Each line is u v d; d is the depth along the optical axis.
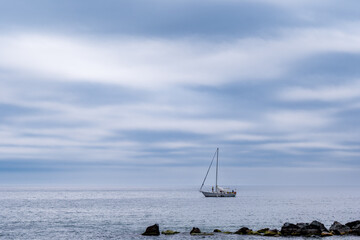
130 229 80.38
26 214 114.62
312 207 147.75
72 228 81.88
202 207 146.62
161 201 190.38
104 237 68.88
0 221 95.00
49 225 87.12
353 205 161.00
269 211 128.25
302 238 64.94
